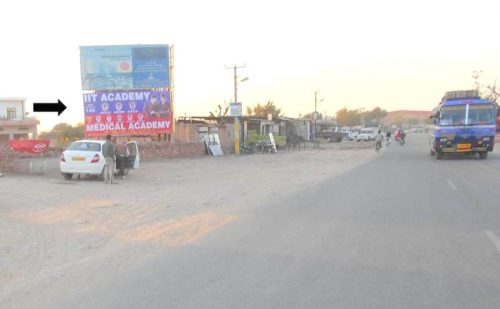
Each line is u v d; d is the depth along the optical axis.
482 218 9.73
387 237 8.20
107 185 16.89
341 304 5.11
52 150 25.89
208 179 19.19
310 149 47.69
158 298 5.45
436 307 5.00
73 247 8.05
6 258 7.38
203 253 7.41
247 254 7.27
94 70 30.89
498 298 5.23
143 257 7.30
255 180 18.61
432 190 14.20
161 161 30.31
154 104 31.61
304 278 6.02
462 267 6.39
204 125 39.75
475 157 29.55
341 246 7.63
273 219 10.12
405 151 40.16
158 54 31.41
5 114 73.75
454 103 27.62
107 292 5.71
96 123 31.09
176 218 10.52
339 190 14.72
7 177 19.02
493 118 27.16
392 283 5.77
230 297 5.41
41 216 10.86
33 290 5.89
